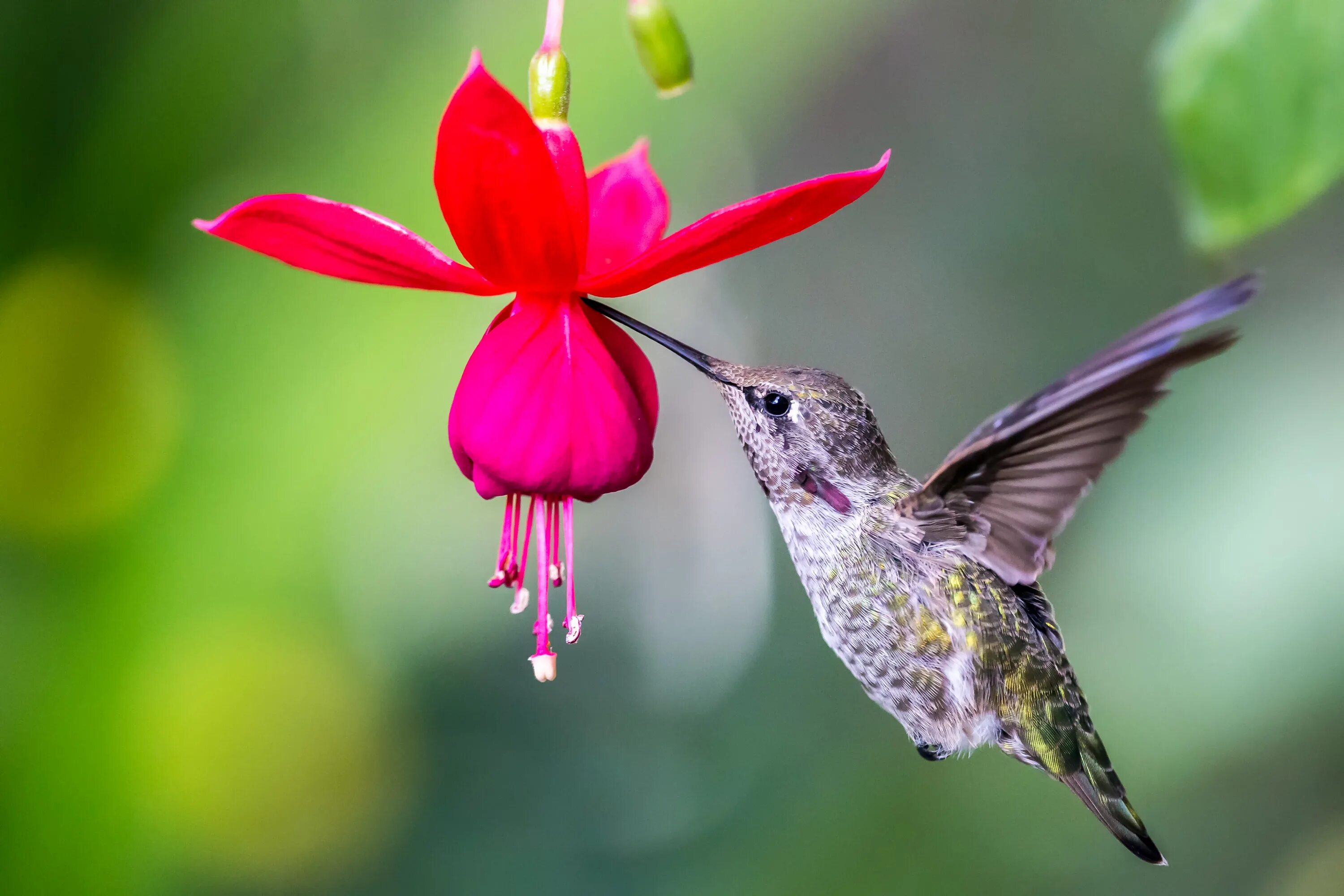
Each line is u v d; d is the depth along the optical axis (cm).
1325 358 84
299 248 75
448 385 84
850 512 80
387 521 113
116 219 85
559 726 130
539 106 76
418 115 83
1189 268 135
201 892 102
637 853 125
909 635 80
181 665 90
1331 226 92
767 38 82
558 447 76
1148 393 78
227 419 84
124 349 85
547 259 76
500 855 123
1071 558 93
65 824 84
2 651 84
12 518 84
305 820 106
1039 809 105
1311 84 74
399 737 118
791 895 111
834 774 121
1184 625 83
